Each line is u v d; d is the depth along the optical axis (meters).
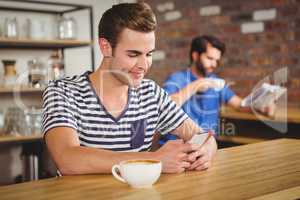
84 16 4.08
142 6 1.42
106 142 1.54
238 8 3.92
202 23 4.14
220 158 1.49
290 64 3.65
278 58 3.71
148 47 1.41
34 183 1.17
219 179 1.20
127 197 1.04
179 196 1.04
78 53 4.04
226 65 3.97
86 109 1.51
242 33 3.91
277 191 1.08
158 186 1.13
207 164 1.33
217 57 3.07
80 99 1.51
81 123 1.50
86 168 1.25
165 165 1.28
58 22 3.62
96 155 1.26
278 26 3.70
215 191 1.08
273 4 3.72
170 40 4.34
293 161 1.44
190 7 4.21
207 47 3.03
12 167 3.62
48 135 1.35
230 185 1.14
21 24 3.65
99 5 4.17
